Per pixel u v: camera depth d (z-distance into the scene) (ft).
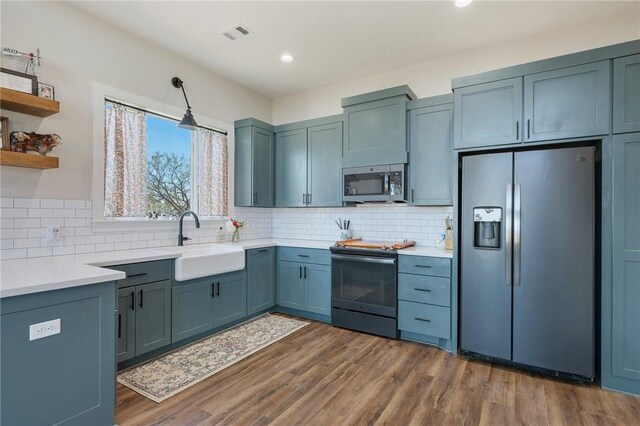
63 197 7.93
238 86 13.19
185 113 10.87
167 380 7.38
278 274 12.61
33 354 4.83
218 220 12.16
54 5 7.79
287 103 14.64
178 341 8.99
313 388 7.14
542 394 6.94
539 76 7.79
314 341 9.82
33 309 4.82
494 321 8.25
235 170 12.96
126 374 7.62
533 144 7.89
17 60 7.20
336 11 8.40
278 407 6.43
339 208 13.29
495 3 8.10
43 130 7.57
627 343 6.94
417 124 10.45
